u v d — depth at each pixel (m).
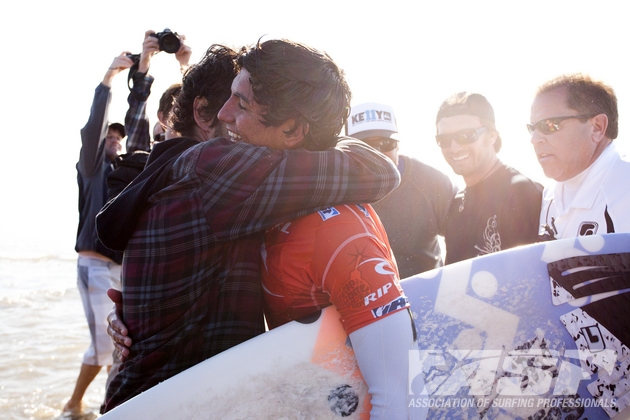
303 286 1.28
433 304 1.49
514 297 1.57
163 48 3.51
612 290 1.66
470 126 2.46
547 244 1.66
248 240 1.33
